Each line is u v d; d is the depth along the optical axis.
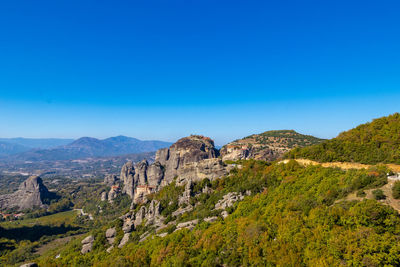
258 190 84.44
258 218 65.56
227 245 62.03
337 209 47.56
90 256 97.56
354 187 55.91
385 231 40.16
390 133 69.19
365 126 79.31
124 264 72.69
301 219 53.12
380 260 36.31
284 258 47.78
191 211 96.88
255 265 52.31
